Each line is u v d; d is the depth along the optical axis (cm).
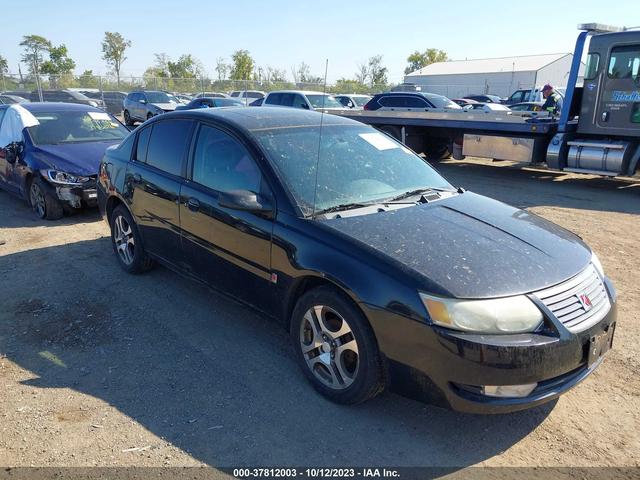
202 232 403
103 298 473
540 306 277
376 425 306
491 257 300
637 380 355
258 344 396
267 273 351
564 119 1073
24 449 283
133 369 362
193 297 477
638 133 990
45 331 414
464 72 5891
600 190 1055
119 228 532
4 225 720
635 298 491
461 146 1298
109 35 5256
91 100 2989
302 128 414
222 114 425
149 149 481
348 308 300
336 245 311
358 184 379
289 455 281
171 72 5200
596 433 303
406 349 279
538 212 848
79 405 321
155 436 294
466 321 267
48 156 748
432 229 328
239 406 321
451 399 275
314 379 332
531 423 311
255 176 368
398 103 1759
